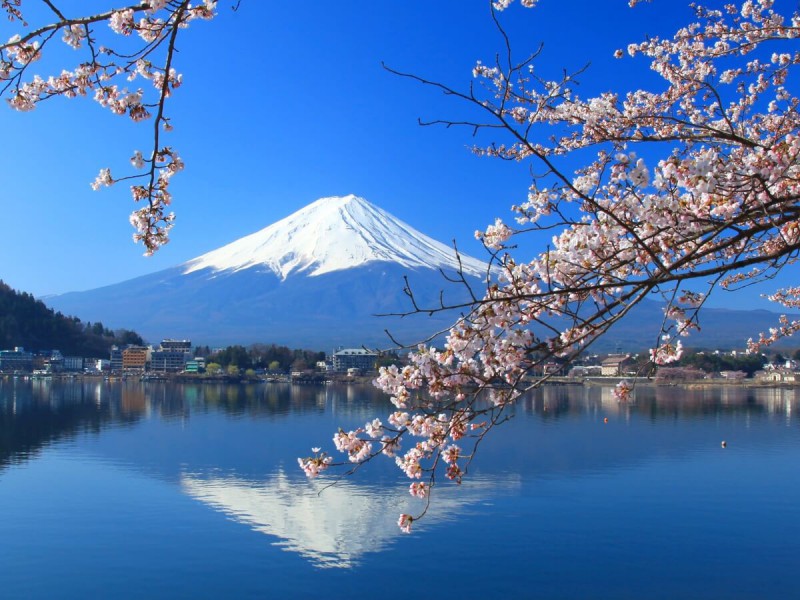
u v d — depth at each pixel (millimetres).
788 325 12414
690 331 6039
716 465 37000
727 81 9625
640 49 9508
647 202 4992
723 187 5102
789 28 8789
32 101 5832
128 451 43062
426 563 22188
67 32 5367
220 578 20906
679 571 21062
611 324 5199
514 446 44250
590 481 33156
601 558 22328
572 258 5488
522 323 5461
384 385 5914
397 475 34500
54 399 87125
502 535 24750
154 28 5461
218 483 33531
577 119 8148
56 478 34094
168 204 6477
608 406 76188
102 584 20250
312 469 6273
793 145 5227
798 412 67438
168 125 6156
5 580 20406
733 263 4859
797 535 24172
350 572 21375
